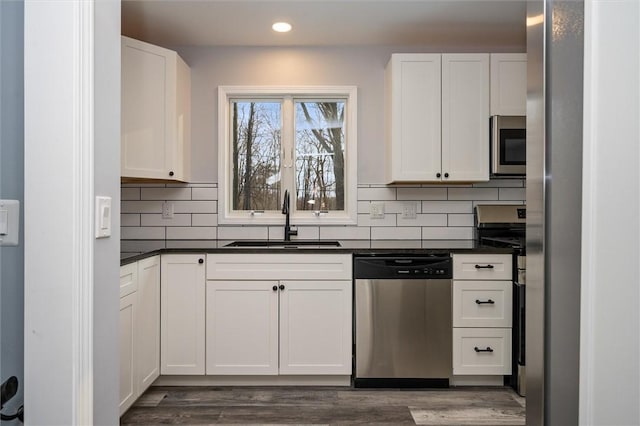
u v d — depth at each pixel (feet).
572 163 3.02
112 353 3.36
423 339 7.98
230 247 8.09
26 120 2.84
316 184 10.21
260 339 8.00
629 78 2.80
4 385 2.76
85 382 2.92
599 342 2.82
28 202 2.84
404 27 8.98
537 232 3.41
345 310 8.00
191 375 8.21
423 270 7.96
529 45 3.53
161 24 8.78
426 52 9.98
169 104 8.84
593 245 2.80
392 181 9.16
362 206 10.00
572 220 3.03
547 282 3.32
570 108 3.03
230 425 6.72
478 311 8.08
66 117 2.83
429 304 7.98
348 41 9.70
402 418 6.93
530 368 3.53
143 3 7.93
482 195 9.99
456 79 9.00
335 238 9.98
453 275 8.07
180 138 9.25
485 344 8.08
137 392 6.96
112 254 3.36
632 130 2.82
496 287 8.07
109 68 3.31
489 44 9.91
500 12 8.33
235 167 10.19
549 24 3.27
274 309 8.00
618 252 2.82
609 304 2.82
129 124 8.27
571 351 3.05
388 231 9.99
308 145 10.22
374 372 7.93
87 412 2.94
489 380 8.29
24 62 2.88
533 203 3.48
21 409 2.88
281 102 10.17
